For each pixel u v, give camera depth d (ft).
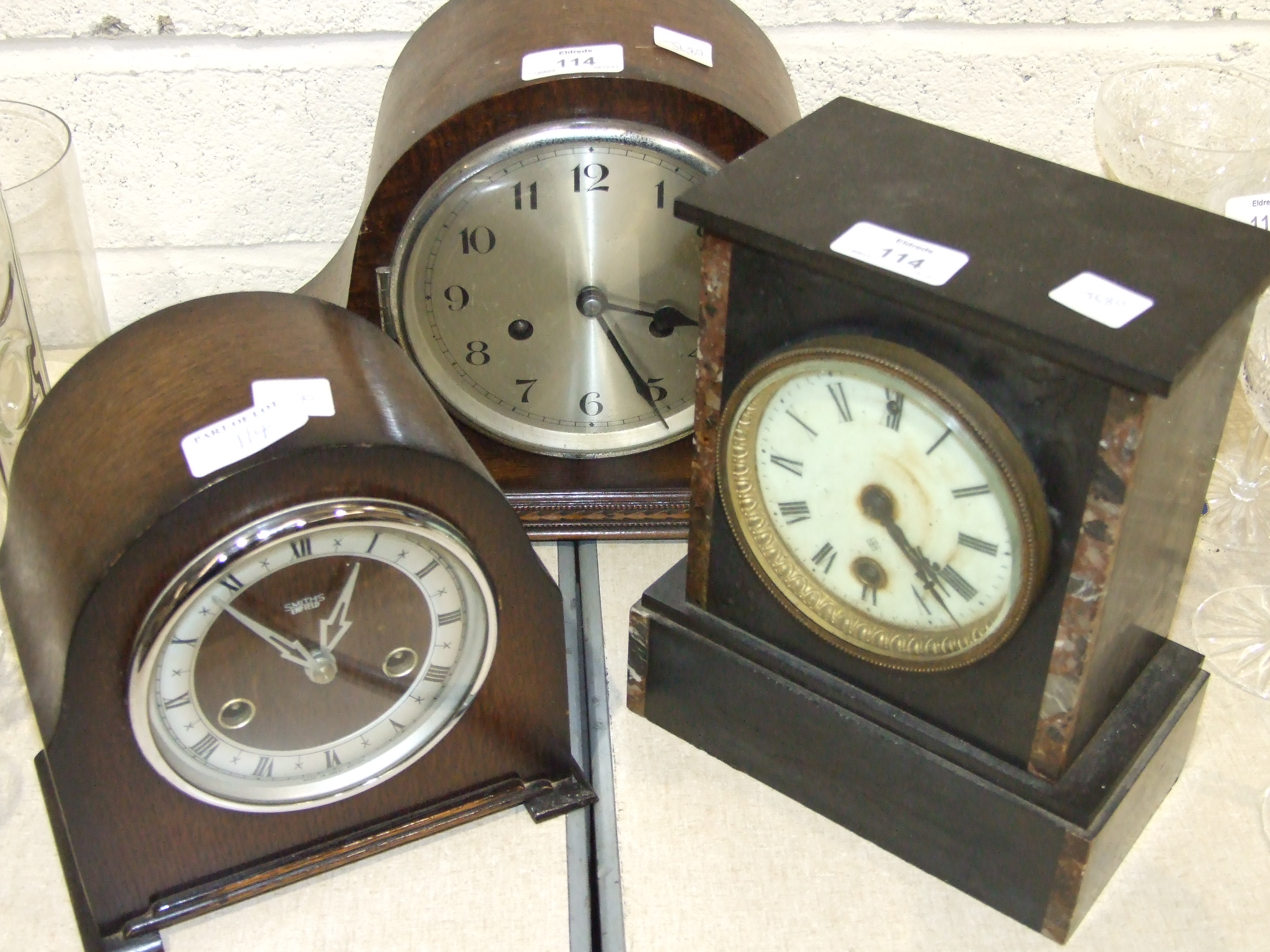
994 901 3.11
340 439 2.72
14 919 3.03
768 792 3.36
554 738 3.27
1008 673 2.87
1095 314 2.45
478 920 3.03
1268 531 4.02
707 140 3.40
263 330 3.06
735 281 2.84
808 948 3.00
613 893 3.09
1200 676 3.20
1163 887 3.12
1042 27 4.36
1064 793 2.91
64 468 2.89
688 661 3.34
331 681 2.98
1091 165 4.66
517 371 3.80
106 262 4.65
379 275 3.56
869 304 2.69
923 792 3.07
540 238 3.56
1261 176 3.76
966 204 2.76
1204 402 2.66
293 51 4.24
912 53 4.40
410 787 3.20
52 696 2.72
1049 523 2.63
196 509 2.64
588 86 3.32
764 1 4.25
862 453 2.84
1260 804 3.29
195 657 2.80
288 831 3.11
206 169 4.46
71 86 4.25
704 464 3.12
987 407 2.60
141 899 3.03
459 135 3.37
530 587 3.04
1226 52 4.45
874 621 3.05
